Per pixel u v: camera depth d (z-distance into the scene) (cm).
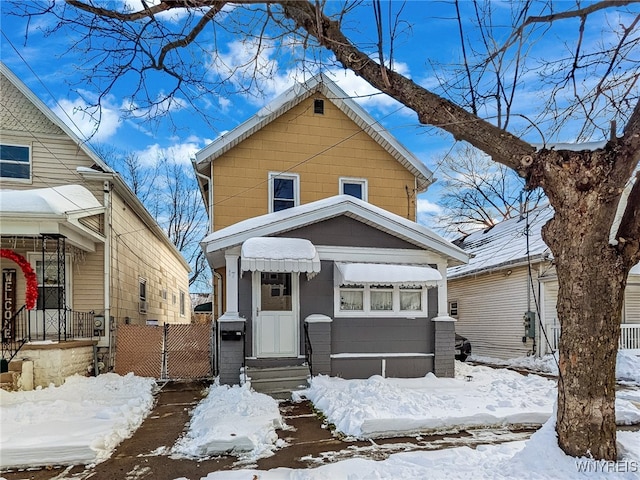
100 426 611
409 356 972
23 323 1099
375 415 631
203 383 1048
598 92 484
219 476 458
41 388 881
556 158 425
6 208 917
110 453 548
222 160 1263
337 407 700
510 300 1505
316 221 957
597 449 409
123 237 1298
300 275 952
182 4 450
